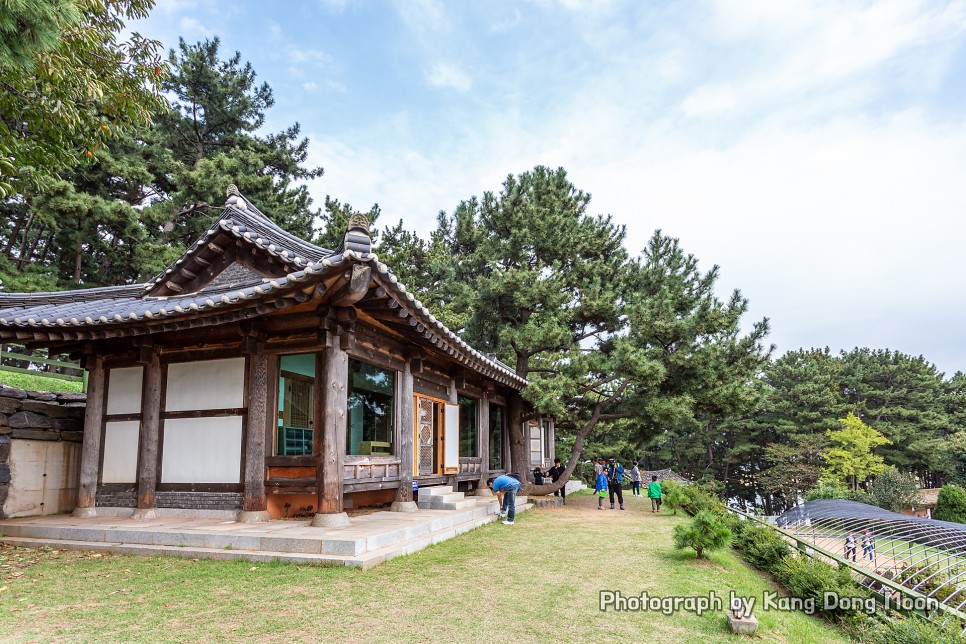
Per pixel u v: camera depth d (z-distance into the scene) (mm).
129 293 12320
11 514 10641
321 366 9609
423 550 8562
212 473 9906
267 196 25188
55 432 11633
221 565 7250
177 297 11344
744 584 8070
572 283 19453
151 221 21641
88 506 10523
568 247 19375
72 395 12477
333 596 6066
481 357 13297
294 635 5008
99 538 8641
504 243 19469
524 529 11453
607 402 18375
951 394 58969
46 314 10008
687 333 16719
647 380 16281
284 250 10562
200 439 10094
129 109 8469
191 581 6555
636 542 10234
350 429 10250
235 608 5672
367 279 8031
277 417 9859
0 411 10711
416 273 32281
